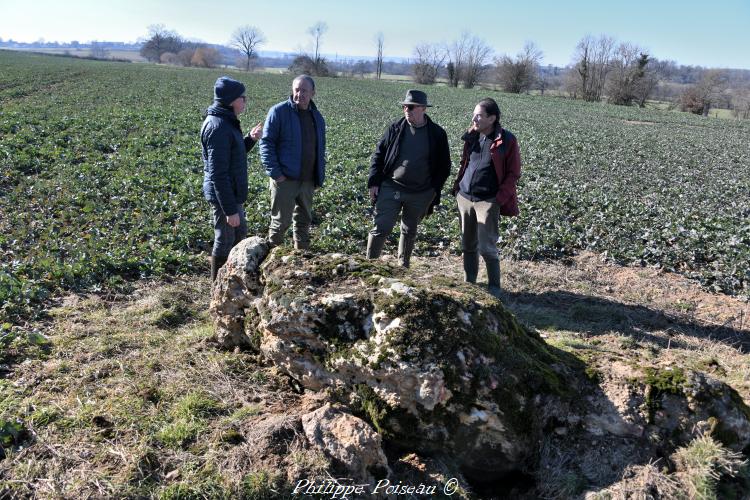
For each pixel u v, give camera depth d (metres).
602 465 3.60
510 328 4.04
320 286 4.15
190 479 3.35
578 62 74.25
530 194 13.48
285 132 6.51
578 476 3.58
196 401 4.07
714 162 23.41
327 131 23.44
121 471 3.41
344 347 3.88
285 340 4.16
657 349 5.93
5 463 3.46
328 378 3.99
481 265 8.45
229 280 4.66
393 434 3.74
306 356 4.11
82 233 8.68
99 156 15.06
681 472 3.48
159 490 3.28
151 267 7.27
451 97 55.22
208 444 3.64
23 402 4.05
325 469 3.43
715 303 7.48
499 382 3.64
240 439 3.69
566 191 14.23
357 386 3.83
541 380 3.75
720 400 3.59
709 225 11.64
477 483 3.84
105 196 11.08
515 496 3.71
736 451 3.55
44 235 8.30
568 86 75.69
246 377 4.50
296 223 7.24
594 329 6.38
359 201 12.08
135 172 13.22
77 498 3.21
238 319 4.73
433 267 8.34
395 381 3.65
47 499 3.20
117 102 29.95
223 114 5.78
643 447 3.62
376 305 3.86
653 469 3.50
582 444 3.70
